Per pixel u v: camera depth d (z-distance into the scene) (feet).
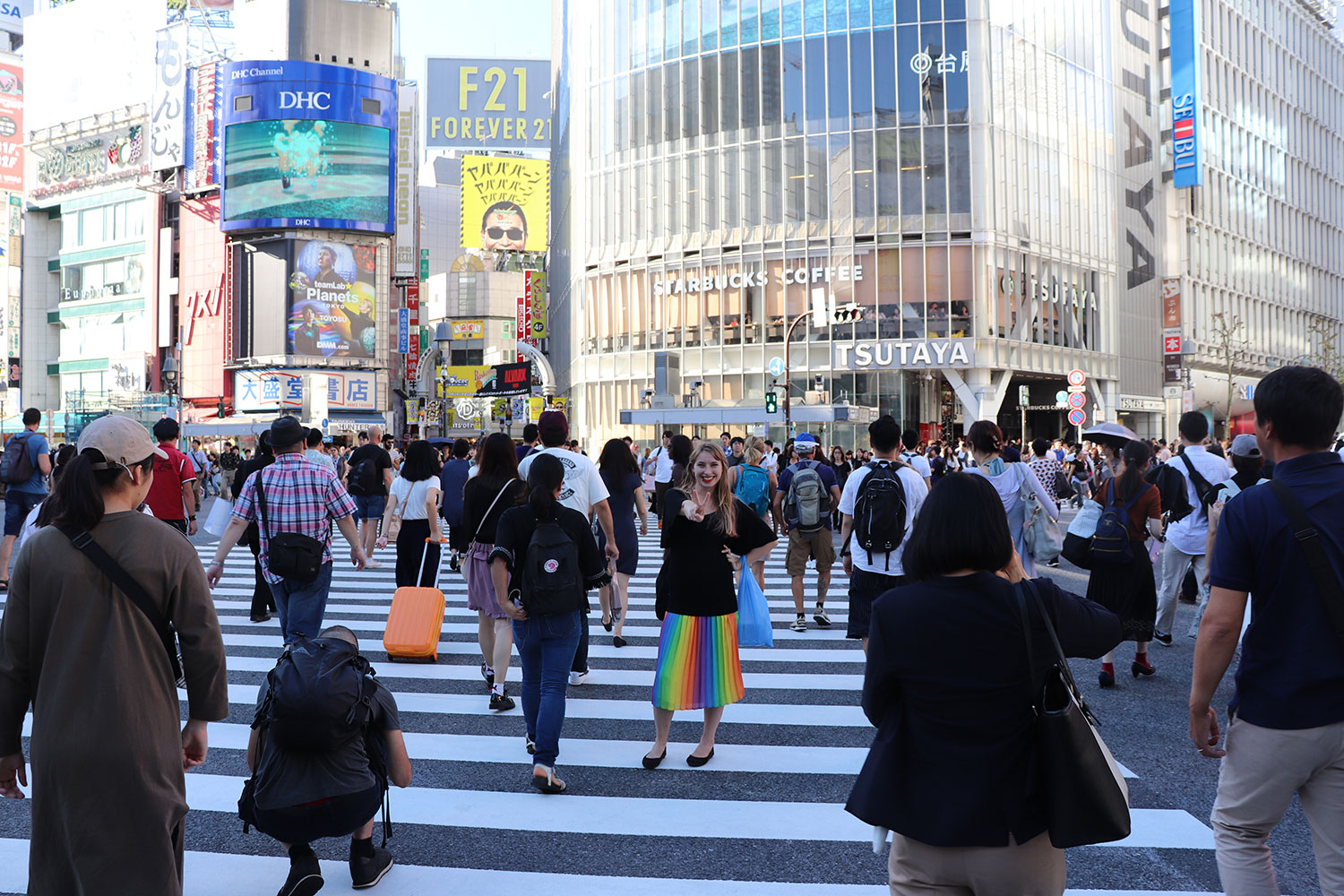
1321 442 9.05
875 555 22.40
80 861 8.84
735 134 135.54
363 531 50.16
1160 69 168.86
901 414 128.57
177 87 184.55
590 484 24.38
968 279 126.21
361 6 182.09
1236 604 8.99
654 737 19.90
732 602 18.07
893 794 7.74
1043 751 7.43
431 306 286.46
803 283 131.54
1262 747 8.87
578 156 155.63
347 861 13.76
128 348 198.49
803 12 131.54
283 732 11.53
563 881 13.05
